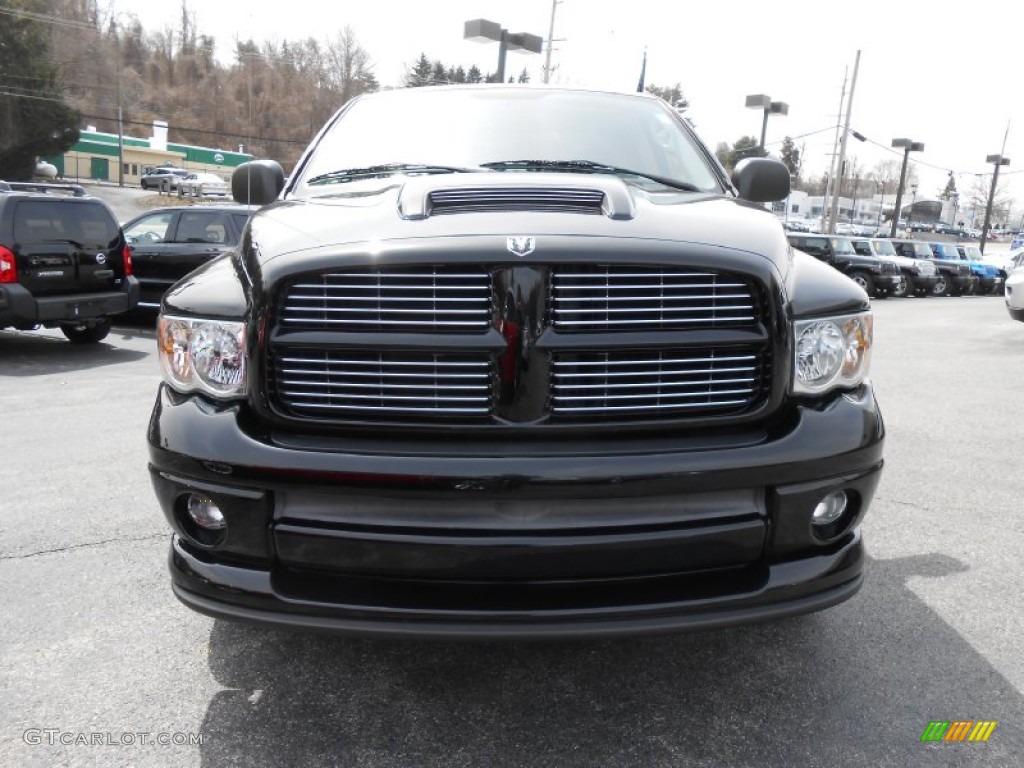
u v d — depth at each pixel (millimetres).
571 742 2367
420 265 2139
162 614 3160
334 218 2477
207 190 60875
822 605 2256
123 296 9656
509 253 2129
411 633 2104
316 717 2494
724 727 2434
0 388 7445
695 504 2174
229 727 2447
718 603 2154
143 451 5352
